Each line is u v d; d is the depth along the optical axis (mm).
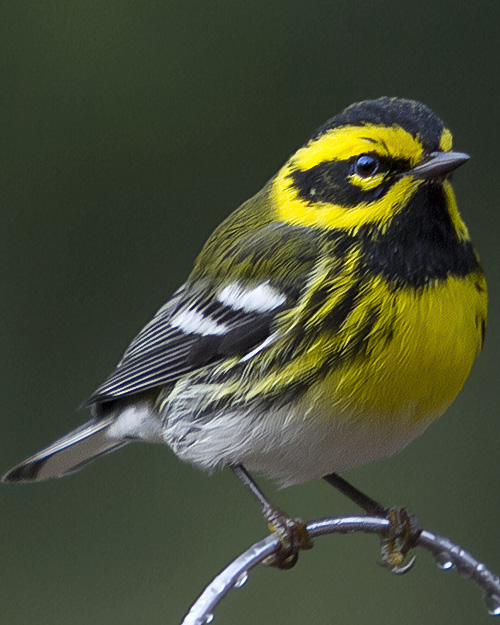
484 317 2322
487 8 2459
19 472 2359
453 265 2314
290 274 2320
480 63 2459
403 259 2312
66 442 2355
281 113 2461
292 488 2424
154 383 2342
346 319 2312
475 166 2457
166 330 2346
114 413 2355
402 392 2312
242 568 2289
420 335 2311
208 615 2285
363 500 2344
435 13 2461
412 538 2326
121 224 2461
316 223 2324
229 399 2326
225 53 2463
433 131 2314
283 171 2336
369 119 2316
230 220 2348
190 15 2465
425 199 2312
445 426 2430
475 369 2438
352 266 2314
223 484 2428
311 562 2416
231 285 2332
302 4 2463
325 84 2461
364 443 2320
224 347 2328
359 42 2461
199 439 2334
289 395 2316
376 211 2314
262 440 2322
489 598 2303
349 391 2312
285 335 2318
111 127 2463
